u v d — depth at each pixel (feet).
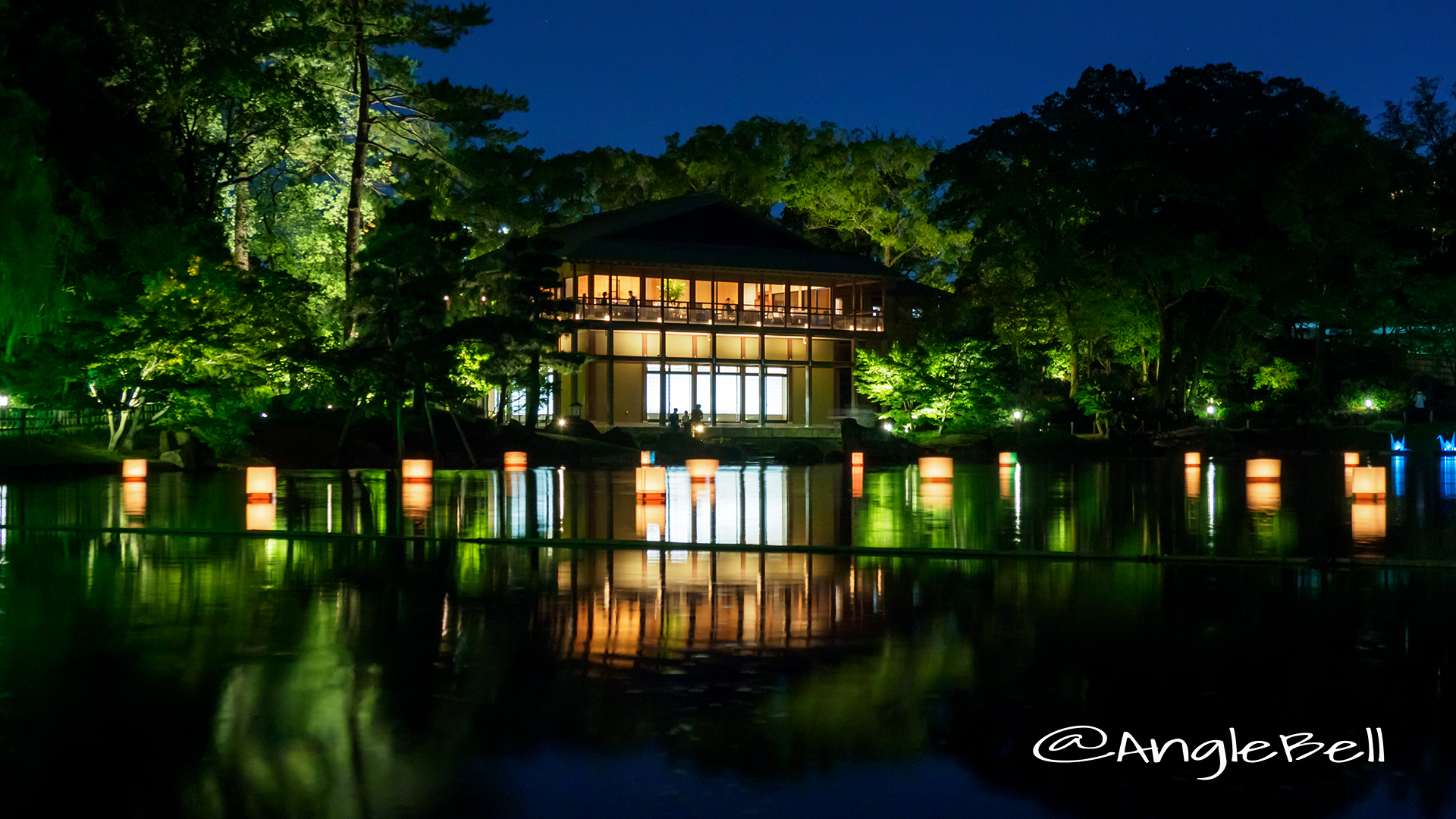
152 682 23.00
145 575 37.93
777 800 16.83
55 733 19.67
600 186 247.91
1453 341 229.86
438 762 18.30
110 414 115.03
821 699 21.94
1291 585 35.91
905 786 17.42
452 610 31.32
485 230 201.46
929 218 231.30
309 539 49.49
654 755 18.74
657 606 32.09
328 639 27.45
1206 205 214.48
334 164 176.76
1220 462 159.12
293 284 123.44
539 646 26.68
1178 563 41.47
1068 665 24.73
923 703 21.70
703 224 204.44
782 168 263.29
